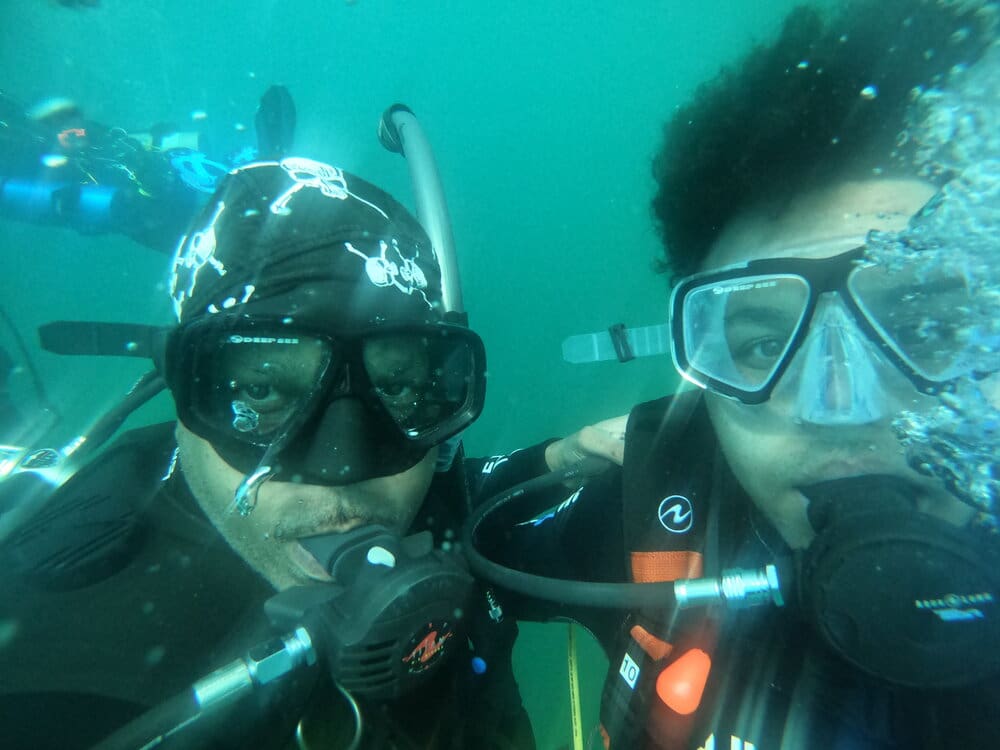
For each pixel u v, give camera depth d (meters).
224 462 0.34
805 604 0.28
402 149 0.65
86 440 0.43
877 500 0.28
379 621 0.30
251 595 0.37
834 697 0.32
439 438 0.38
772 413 0.31
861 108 0.28
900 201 0.28
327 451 0.34
